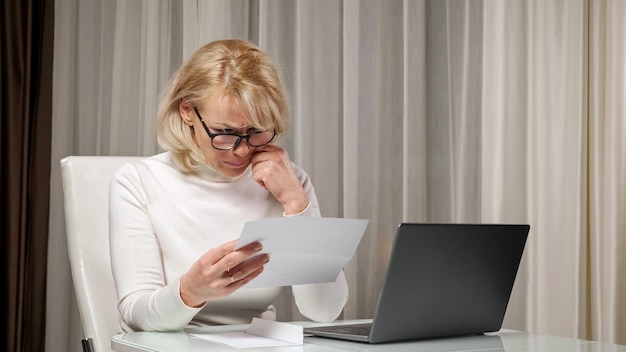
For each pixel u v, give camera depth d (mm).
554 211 2645
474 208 2723
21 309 2520
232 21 2693
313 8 2729
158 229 1644
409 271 1301
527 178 2678
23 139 2543
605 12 2617
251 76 1545
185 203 1671
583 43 2623
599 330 2586
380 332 1311
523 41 2695
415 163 2713
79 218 1770
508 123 2674
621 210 2549
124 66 2686
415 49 2729
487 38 2711
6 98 2523
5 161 2521
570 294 2627
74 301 2635
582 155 2613
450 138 2748
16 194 2521
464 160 2723
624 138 2557
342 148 2775
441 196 2756
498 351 1279
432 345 1330
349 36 2723
